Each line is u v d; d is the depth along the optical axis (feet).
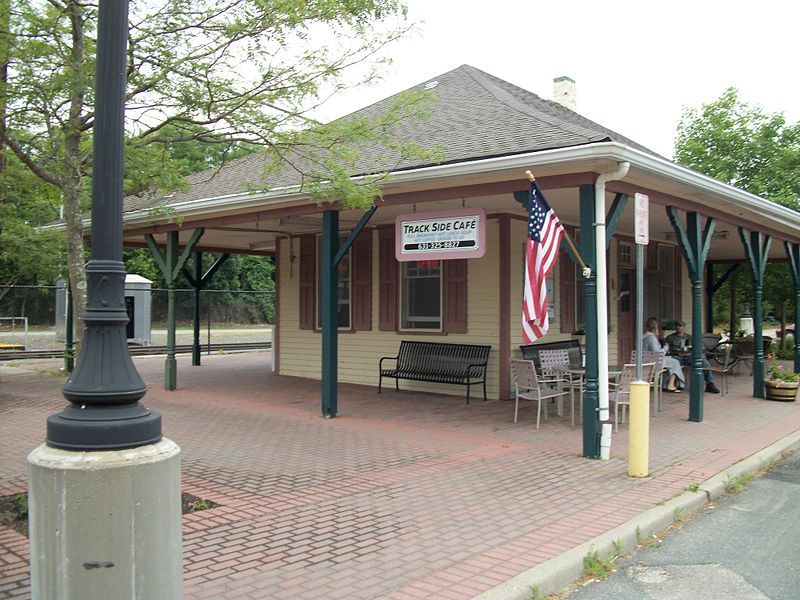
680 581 15.02
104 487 9.37
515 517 18.39
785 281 75.20
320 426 32.01
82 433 9.63
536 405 38.42
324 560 15.20
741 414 36.11
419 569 14.69
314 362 51.06
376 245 46.39
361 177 29.32
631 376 30.94
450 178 28.71
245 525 17.60
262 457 25.63
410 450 26.91
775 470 25.50
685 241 33.17
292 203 35.86
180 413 35.50
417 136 34.60
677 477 22.86
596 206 26.03
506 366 39.75
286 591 13.51
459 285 41.78
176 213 31.73
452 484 21.84
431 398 40.91
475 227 29.45
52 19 23.72
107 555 9.36
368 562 15.10
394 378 43.83
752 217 40.22
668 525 18.85
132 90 24.57
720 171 77.71
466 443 28.27
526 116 32.78
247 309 140.97
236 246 62.85
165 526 9.89
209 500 19.86
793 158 74.18
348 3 24.14
